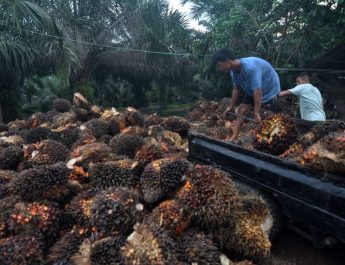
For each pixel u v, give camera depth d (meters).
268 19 13.30
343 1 10.11
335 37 11.84
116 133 6.18
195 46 18.31
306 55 13.22
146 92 22.91
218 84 16.55
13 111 14.54
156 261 2.15
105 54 16.19
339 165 2.39
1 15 11.45
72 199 3.25
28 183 3.05
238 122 5.41
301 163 2.68
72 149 5.10
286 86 13.14
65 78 13.08
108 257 2.31
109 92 21.12
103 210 2.66
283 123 3.48
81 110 7.31
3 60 12.37
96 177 3.53
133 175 3.54
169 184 3.08
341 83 11.65
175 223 2.61
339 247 3.05
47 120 7.26
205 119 8.80
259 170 3.06
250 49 14.11
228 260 2.40
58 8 14.55
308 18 11.45
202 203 2.59
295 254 3.02
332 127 3.23
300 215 2.64
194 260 2.38
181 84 20.16
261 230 2.66
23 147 4.64
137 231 2.34
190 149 4.25
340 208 2.27
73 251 2.56
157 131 5.79
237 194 2.71
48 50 12.87
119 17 15.88
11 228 2.76
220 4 17.50
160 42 16.31
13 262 2.41
